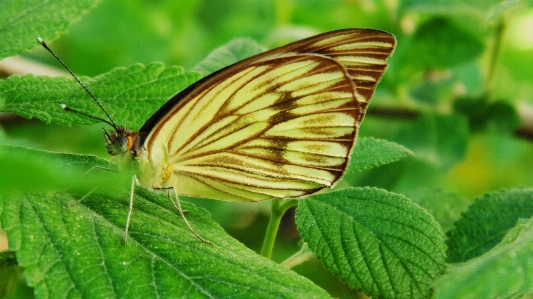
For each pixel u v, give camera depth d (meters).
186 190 0.29
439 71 0.35
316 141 0.29
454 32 0.35
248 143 0.29
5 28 0.28
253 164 0.29
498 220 0.29
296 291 0.26
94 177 0.24
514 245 0.26
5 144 0.27
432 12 0.34
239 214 0.36
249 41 0.31
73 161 0.28
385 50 0.29
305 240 0.28
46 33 0.28
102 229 0.26
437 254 0.28
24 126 0.35
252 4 0.44
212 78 0.28
